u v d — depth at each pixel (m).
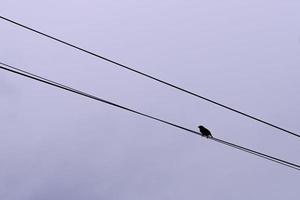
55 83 12.52
